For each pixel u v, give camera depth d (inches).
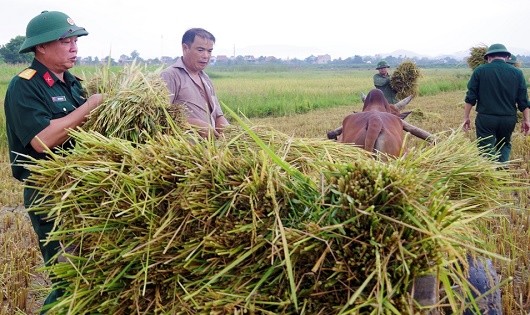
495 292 116.9
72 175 110.7
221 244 94.6
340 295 88.6
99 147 113.1
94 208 106.0
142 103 127.0
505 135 297.4
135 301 99.3
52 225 131.0
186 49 179.8
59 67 135.7
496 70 288.8
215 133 125.6
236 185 98.0
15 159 122.9
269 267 92.5
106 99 131.0
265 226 93.5
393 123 182.2
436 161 117.2
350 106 956.0
